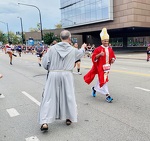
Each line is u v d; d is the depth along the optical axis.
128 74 11.26
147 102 5.92
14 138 3.92
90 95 6.84
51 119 4.01
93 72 6.29
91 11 39.72
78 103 5.95
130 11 32.88
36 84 9.05
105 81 5.97
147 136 3.86
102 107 5.55
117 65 16.66
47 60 4.03
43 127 4.00
